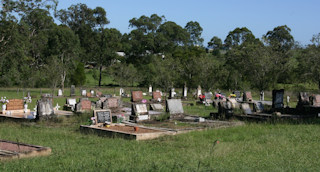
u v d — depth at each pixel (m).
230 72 57.03
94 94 50.41
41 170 8.26
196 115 22.77
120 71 64.31
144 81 68.50
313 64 45.62
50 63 48.91
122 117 18.38
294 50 54.38
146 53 103.44
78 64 74.69
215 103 29.83
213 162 9.34
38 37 67.00
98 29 93.62
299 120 18.94
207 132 15.07
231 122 19.06
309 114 21.98
